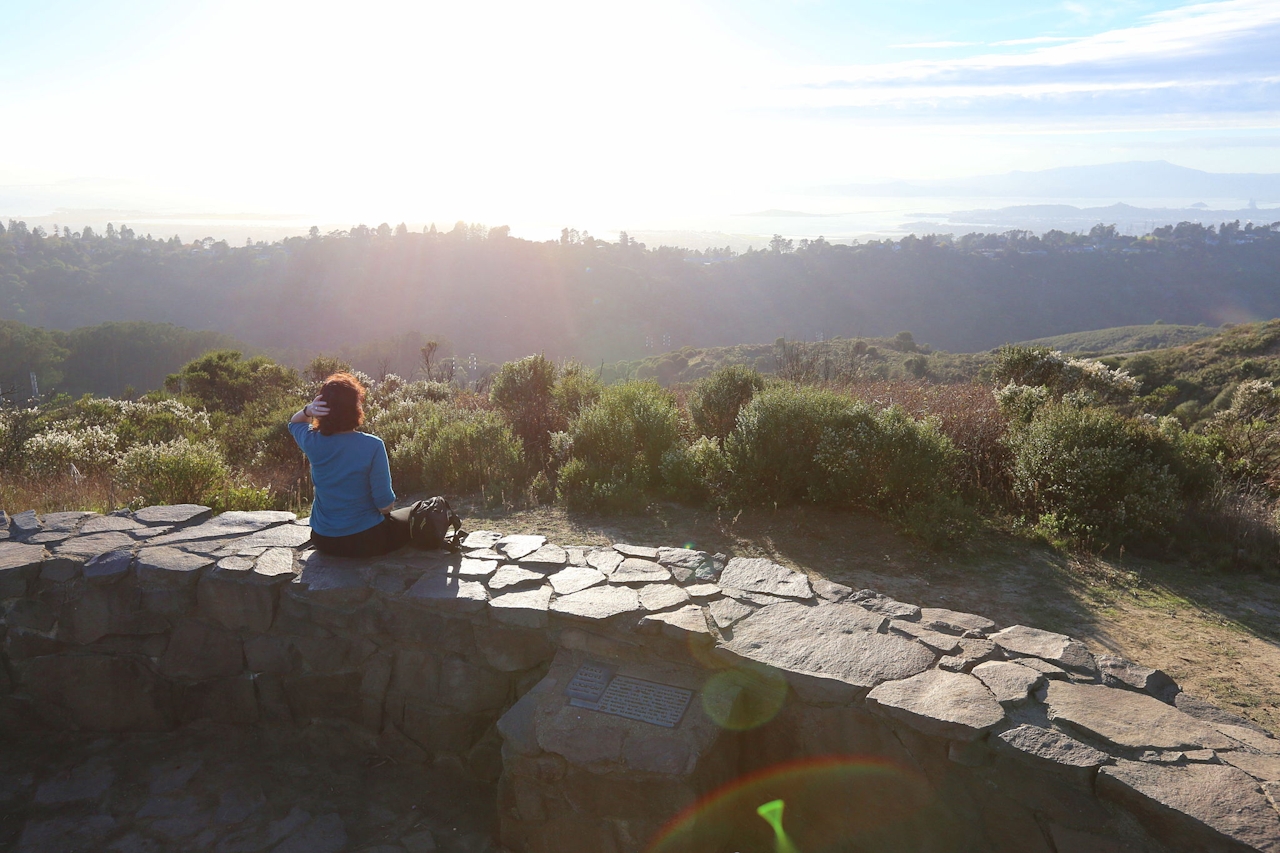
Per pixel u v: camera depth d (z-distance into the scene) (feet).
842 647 10.41
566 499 23.09
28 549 13.85
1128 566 17.93
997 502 22.72
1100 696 9.28
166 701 13.28
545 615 11.37
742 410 24.61
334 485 13.10
